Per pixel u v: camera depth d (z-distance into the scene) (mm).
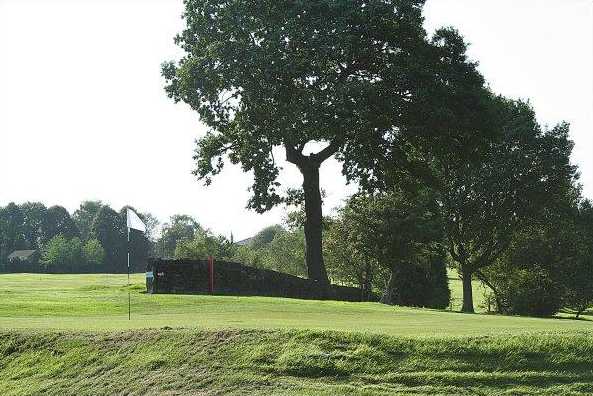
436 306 45250
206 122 36906
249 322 15289
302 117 33531
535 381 10766
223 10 35094
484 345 11656
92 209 152750
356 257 48719
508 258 54125
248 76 33594
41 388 11516
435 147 37562
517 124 48219
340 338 12055
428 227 42344
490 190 47938
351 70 36594
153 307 22297
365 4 35312
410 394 10250
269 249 82250
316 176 39094
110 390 11125
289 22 33812
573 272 51875
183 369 11414
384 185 38156
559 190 49219
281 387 10539
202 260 30344
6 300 24516
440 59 36656
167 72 37281
